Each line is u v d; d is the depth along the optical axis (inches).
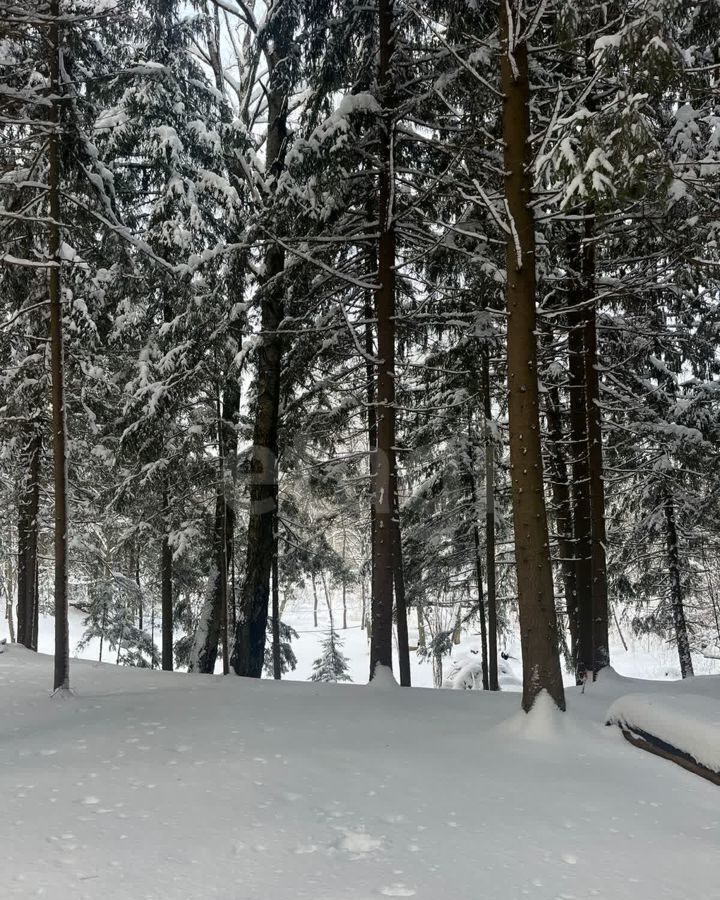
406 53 434.9
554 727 269.1
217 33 657.0
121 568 1089.4
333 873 145.9
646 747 251.9
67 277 524.1
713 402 661.3
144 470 591.2
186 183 565.6
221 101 607.8
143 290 583.5
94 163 431.8
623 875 149.8
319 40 471.8
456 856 157.3
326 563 697.0
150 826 169.6
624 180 256.5
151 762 226.8
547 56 382.9
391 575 411.2
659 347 627.2
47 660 483.2
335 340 537.6
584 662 487.8
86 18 374.9
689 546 743.1
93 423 639.8
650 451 659.4
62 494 368.2
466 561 775.1
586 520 499.5
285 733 266.5
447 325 527.5
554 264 454.0
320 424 607.5
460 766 229.6
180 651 714.2
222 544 605.3
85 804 185.5
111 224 423.5
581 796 202.7
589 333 455.2
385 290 427.8
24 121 366.3
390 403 419.8
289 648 810.2
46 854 151.3
